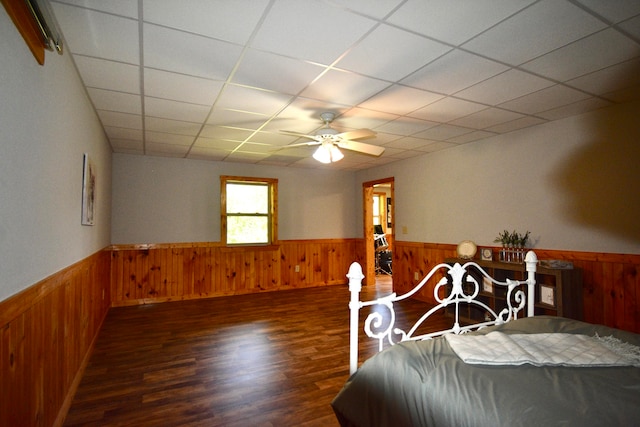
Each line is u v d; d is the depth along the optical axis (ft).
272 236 20.56
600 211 10.57
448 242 15.99
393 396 4.75
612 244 10.30
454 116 11.38
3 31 4.02
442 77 8.42
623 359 4.91
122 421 6.88
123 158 17.25
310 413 7.18
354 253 23.30
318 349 10.77
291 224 21.35
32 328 5.06
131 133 13.48
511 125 12.37
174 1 5.51
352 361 6.04
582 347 5.30
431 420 4.18
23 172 4.69
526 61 7.63
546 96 9.62
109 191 15.69
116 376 8.87
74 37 6.53
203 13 5.84
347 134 10.37
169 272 17.92
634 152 9.87
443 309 15.65
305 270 21.62
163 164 18.08
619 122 10.19
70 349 7.57
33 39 4.82
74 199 7.87
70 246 7.54
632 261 9.83
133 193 17.38
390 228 29.63
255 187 20.61
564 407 3.79
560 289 10.37
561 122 11.61
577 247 11.12
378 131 13.21
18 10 4.22
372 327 13.12
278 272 20.76
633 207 9.86
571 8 5.78
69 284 7.41
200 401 7.64
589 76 8.39
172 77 8.35
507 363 4.80
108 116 11.29
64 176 6.91
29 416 4.94
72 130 7.59
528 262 8.61
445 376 4.56
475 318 13.28
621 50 7.16
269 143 15.17
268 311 15.56
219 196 19.35
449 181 15.99
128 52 7.14
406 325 13.32
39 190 5.37
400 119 11.71
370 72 8.13
